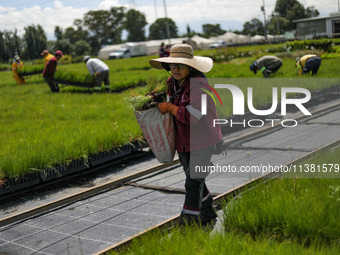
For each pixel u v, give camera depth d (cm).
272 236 335
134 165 695
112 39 14012
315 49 2372
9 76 3017
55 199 552
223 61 3161
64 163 626
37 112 1158
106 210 490
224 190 504
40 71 2211
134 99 383
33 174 589
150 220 442
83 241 407
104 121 933
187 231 347
